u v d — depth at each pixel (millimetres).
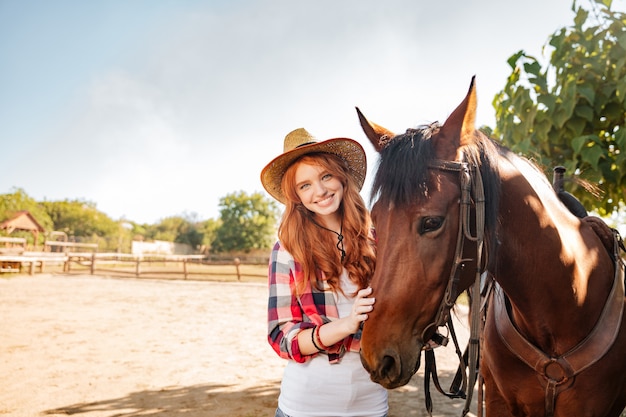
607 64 3402
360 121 1691
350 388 1508
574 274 1695
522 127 3645
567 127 3484
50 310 8656
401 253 1312
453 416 3596
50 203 44188
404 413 3664
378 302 1312
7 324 7156
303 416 1508
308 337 1425
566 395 1719
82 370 4812
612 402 1779
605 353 1699
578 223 1912
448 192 1341
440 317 1351
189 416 3551
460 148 1415
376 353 1287
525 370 1812
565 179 2342
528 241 1608
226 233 38875
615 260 1910
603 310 1752
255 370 4992
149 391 4180
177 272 17031
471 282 1416
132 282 14938
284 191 1604
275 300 1550
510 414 1969
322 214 1570
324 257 1512
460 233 1344
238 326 7676
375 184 1428
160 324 7684
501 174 1582
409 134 1466
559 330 1712
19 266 16484
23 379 4430
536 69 3451
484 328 2039
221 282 15852
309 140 1672
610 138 3637
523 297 1680
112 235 42812
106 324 7504
